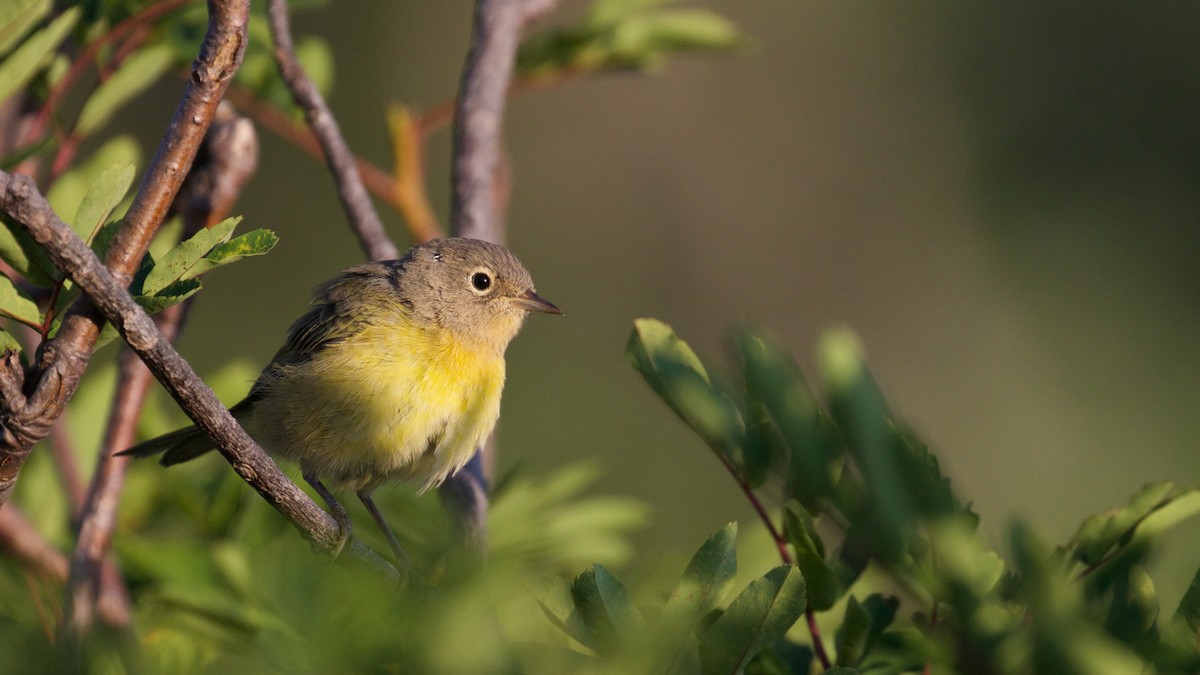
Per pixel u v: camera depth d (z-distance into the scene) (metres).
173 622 6.43
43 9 7.36
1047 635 3.33
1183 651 3.96
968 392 26.17
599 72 11.38
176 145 4.80
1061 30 26.72
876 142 27.73
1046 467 25.00
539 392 25.30
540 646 4.23
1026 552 3.34
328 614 3.94
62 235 4.58
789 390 4.46
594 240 27.67
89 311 4.82
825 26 28.06
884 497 3.89
